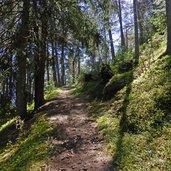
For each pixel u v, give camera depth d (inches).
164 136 377.1
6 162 493.4
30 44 658.2
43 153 448.8
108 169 365.4
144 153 362.0
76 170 380.5
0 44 677.9
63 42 737.6
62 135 518.6
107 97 678.5
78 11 727.7
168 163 320.5
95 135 491.5
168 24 607.2
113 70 879.1
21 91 710.5
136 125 441.1
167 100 448.1
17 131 663.1
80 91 1031.0
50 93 1146.0
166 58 589.0
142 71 641.6
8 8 688.4
